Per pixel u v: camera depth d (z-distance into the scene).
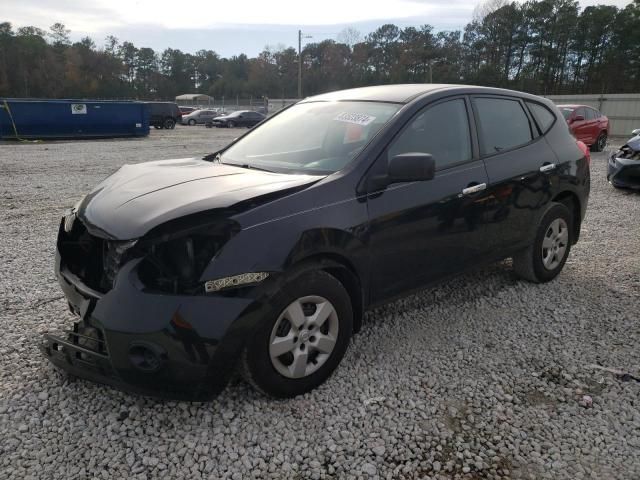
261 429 2.71
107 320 2.51
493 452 2.59
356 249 3.09
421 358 3.48
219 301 2.54
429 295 4.59
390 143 3.37
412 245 3.45
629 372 3.33
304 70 106.75
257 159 3.76
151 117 37.19
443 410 2.92
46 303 4.27
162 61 141.38
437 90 3.89
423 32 105.00
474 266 4.02
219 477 2.39
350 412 2.88
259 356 2.73
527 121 4.59
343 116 3.78
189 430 2.70
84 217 2.95
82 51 110.12
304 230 2.82
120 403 2.90
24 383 3.07
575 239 5.18
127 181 3.28
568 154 4.82
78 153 17.58
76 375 2.79
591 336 3.83
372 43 105.88
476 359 3.48
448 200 3.63
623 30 76.25
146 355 2.51
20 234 6.55
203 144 22.17
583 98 29.31
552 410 2.93
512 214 4.23
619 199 9.09
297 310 2.85
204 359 2.53
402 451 2.58
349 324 3.14
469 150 3.94
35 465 2.43
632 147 9.39
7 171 12.62
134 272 2.54
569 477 2.43
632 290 4.71
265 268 2.65
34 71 98.25
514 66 85.56
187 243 2.52
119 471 2.41
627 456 2.57
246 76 135.75
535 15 83.38
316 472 2.43
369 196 3.20
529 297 4.54
